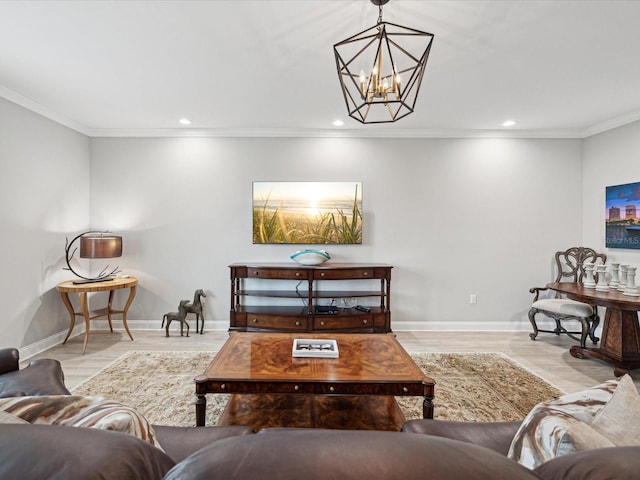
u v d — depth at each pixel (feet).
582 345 10.81
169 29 6.73
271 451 1.44
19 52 7.61
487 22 6.45
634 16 6.25
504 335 12.98
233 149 13.48
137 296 13.47
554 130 13.20
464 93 9.78
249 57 7.83
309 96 10.09
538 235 13.48
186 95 10.00
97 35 6.93
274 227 13.44
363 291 13.51
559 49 7.43
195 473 1.35
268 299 13.66
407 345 11.78
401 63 8.06
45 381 5.10
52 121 11.40
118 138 13.34
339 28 6.68
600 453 1.81
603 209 12.51
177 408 7.39
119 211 13.37
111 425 2.51
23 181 10.27
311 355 6.83
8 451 1.56
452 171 13.51
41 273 11.00
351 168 13.51
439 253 13.56
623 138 11.76
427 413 5.70
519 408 7.46
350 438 1.56
